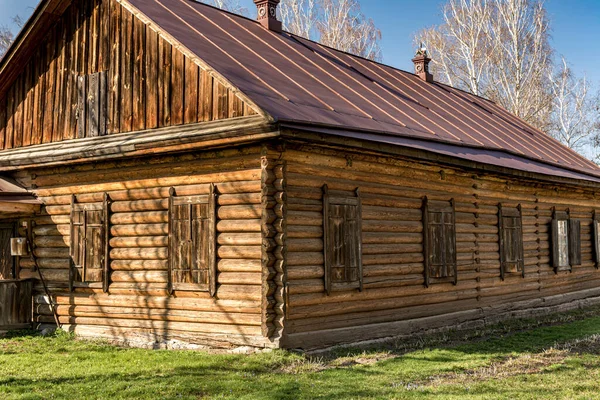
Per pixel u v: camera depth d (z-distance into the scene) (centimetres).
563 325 1719
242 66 1406
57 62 1591
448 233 1628
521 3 4222
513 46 4216
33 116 1620
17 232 1603
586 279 2245
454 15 4347
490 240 1805
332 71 1794
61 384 1020
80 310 1480
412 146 1416
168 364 1147
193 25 1523
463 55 4341
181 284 1331
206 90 1323
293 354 1181
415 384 1021
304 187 1277
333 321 1316
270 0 1892
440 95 2345
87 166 1491
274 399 921
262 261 1219
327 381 1027
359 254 1368
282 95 1335
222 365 1127
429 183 1586
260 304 1229
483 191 1786
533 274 1983
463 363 1183
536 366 1170
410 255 1513
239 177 1273
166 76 1391
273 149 1230
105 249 1448
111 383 1021
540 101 4431
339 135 1239
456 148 1698
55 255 1541
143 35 1443
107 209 1453
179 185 1357
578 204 2238
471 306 1708
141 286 1392
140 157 1398
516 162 1911
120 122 1459
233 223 1270
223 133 1220
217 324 1286
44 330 1527
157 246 1383
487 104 2762
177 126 1352
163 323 1356
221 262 1280
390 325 1436
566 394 957
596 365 1177
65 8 1569
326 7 4409
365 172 1406
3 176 1631
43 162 1509
